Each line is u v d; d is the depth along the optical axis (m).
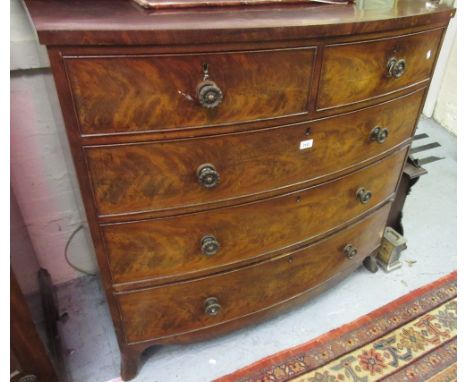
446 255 1.64
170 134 0.77
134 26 0.67
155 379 1.17
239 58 0.75
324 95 0.89
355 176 1.13
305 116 0.89
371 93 0.98
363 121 1.03
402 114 1.14
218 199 0.91
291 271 1.17
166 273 0.97
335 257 1.27
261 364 1.21
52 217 1.33
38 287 1.36
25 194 1.25
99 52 0.65
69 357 1.22
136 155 0.78
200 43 0.70
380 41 0.91
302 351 1.25
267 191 0.96
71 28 0.63
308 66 0.83
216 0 0.86
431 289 1.48
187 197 0.87
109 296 0.96
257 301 1.17
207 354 1.24
